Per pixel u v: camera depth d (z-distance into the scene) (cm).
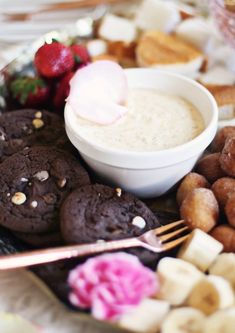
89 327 47
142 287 46
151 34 69
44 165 54
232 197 52
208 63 68
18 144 58
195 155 53
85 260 49
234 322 45
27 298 49
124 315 46
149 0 73
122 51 69
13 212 52
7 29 78
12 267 49
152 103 58
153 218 52
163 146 53
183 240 51
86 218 50
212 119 54
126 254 48
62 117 61
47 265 49
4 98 65
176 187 56
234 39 67
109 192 52
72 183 53
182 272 48
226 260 49
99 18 75
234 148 53
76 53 63
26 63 67
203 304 47
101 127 55
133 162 52
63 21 79
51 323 48
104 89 56
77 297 46
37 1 83
